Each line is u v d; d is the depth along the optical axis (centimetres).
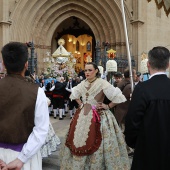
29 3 2250
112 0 2252
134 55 2206
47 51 2442
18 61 248
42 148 555
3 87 243
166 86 273
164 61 278
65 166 459
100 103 471
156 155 264
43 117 244
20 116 235
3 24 2088
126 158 465
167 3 659
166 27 2502
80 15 2464
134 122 269
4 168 231
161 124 263
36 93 243
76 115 480
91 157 438
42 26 2383
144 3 2258
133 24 2212
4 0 2088
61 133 920
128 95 623
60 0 2380
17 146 240
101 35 2398
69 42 3366
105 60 1878
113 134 455
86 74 487
